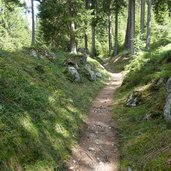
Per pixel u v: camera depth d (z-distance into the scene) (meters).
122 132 11.47
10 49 17.73
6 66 11.41
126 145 9.91
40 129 9.12
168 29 32.84
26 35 39.22
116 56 44.09
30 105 10.07
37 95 11.17
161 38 31.78
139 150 9.02
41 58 20.05
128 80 20.23
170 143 8.25
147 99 13.79
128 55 38.62
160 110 11.29
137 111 12.97
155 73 16.38
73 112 12.74
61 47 37.03
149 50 25.94
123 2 48.25
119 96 17.81
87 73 22.89
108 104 16.66
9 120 8.08
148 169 7.69
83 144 10.40
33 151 7.89
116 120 13.17
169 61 17.19
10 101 9.25
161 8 40.16
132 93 15.12
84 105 15.19
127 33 45.16
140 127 10.83
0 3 34.12
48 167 7.82
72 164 8.82
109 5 49.28
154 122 10.56
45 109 10.64
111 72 34.94
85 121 12.97
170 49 20.16
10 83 10.27
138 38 26.94
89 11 33.53
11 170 6.80
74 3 32.69
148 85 15.44
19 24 38.06
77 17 32.69
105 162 9.20
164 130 9.37
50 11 32.88
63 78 18.05
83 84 20.12
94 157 9.46
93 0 47.34
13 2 36.38
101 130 12.01
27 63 15.14
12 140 7.51
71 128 11.05
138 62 22.25
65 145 9.63
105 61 48.38
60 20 33.66
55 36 35.91
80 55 30.02
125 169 8.39
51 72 16.39
